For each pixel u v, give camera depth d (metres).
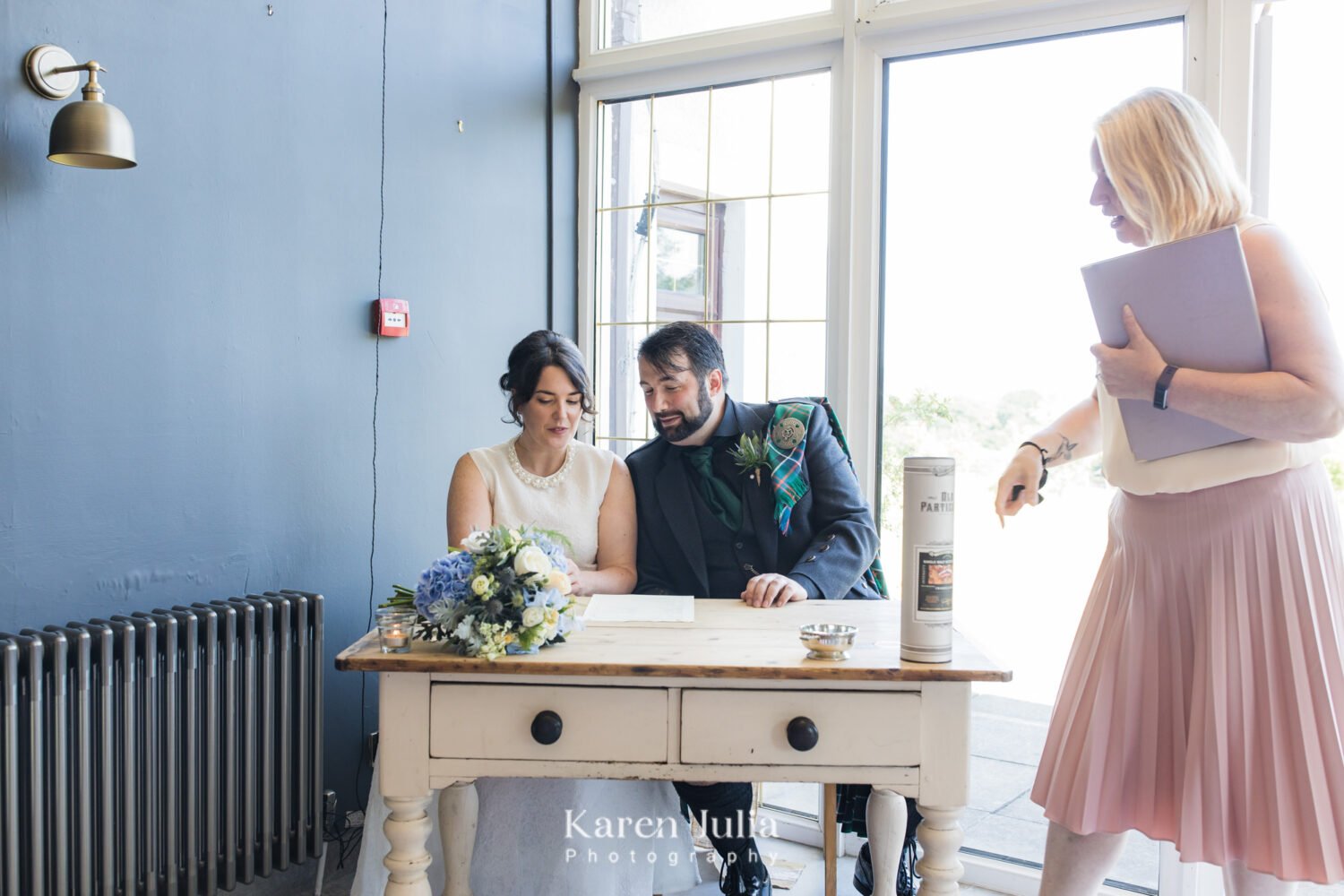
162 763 2.06
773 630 1.72
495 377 3.04
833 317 2.83
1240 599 1.56
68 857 1.94
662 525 2.26
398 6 2.69
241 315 2.34
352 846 2.62
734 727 1.52
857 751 1.52
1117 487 1.74
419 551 2.83
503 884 2.14
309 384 2.50
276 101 2.39
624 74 3.15
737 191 3.00
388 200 2.69
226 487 2.32
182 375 2.22
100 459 2.07
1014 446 2.68
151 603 2.18
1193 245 1.43
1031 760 3.17
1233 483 1.57
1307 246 2.19
